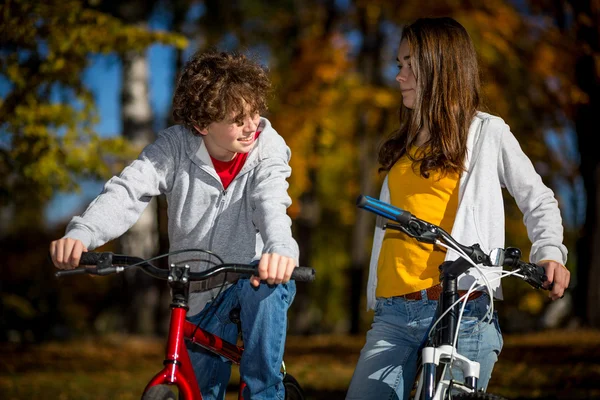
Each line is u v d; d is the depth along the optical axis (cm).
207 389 521
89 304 3600
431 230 406
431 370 407
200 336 471
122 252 2389
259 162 478
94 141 1521
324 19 2659
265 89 462
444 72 483
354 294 2803
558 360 1388
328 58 2525
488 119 482
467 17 2172
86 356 1869
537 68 2134
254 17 2614
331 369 1496
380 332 474
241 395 519
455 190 478
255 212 460
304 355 1797
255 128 460
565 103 2105
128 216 452
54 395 1170
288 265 397
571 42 1861
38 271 3675
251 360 460
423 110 486
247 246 483
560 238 451
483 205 468
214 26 2567
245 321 467
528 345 1634
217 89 445
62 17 1372
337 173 3538
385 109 2572
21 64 1415
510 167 475
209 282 482
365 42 2634
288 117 2461
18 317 2275
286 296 466
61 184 1487
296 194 2492
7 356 1827
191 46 2541
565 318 2495
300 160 2483
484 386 452
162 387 388
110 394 1190
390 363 463
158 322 2930
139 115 2438
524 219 474
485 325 450
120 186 455
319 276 4344
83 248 407
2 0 1334
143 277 2517
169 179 482
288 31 2684
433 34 489
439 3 2348
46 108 1447
